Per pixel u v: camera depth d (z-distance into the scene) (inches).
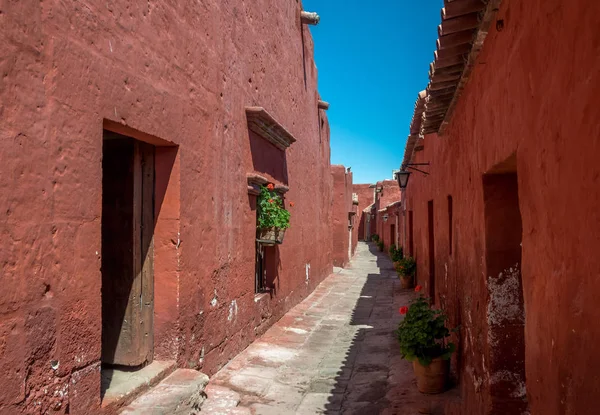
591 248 72.7
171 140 189.0
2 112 110.3
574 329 79.5
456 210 225.0
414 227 601.3
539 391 99.7
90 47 140.3
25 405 115.5
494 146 140.9
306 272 505.7
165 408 160.4
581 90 76.3
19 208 114.7
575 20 78.7
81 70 136.3
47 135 123.6
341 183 901.8
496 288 155.3
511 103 121.3
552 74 90.3
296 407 210.4
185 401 172.2
